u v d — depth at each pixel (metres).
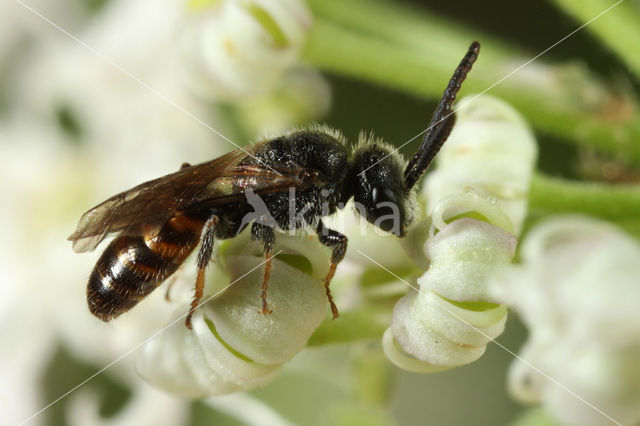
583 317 0.05
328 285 0.05
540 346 0.05
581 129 0.06
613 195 0.05
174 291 0.05
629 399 0.05
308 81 0.07
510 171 0.05
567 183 0.05
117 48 0.07
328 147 0.05
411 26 0.06
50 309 0.07
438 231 0.05
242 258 0.05
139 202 0.05
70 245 0.07
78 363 0.07
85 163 0.07
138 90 0.07
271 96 0.07
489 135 0.05
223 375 0.05
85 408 0.07
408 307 0.05
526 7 0.06
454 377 0.07
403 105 0.07
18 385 0.07
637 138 0.06
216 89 0.06
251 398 0.06
